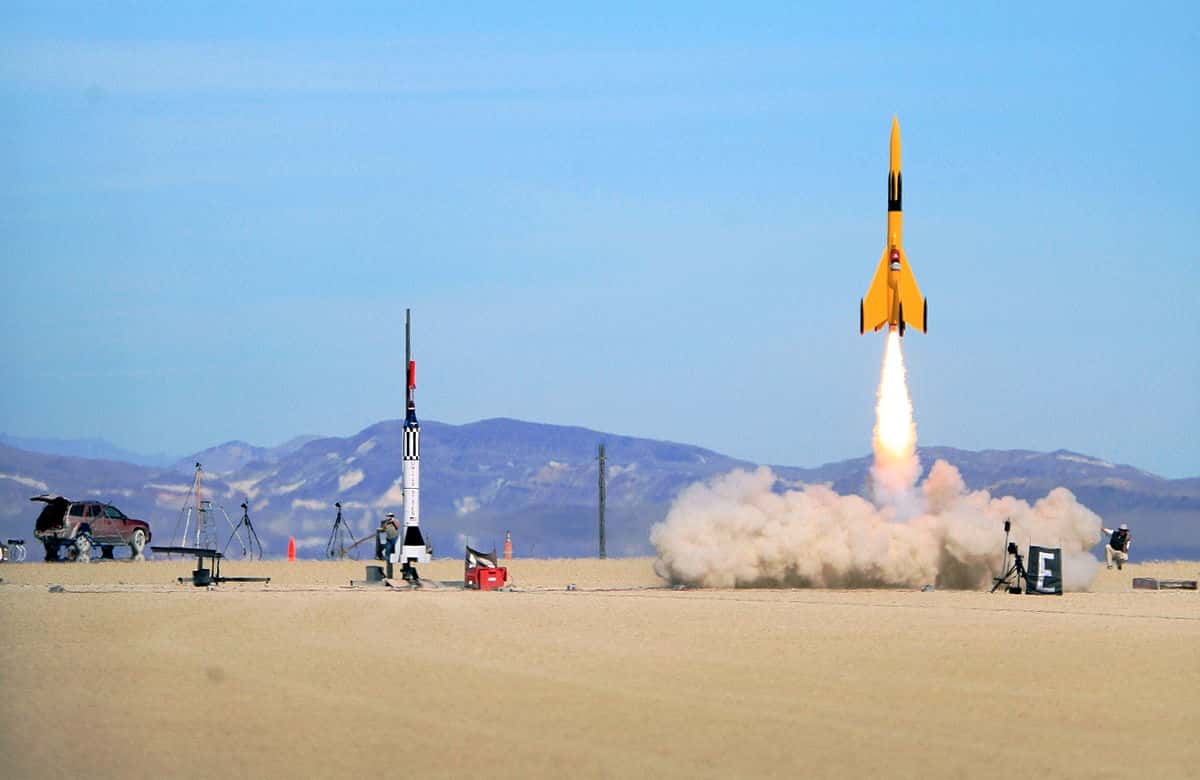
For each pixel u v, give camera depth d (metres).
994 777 83.12
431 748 88.44
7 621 147.00
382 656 123.38
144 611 157.00
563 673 114.94
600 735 92.06
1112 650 130.38
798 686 109.75
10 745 89.00
